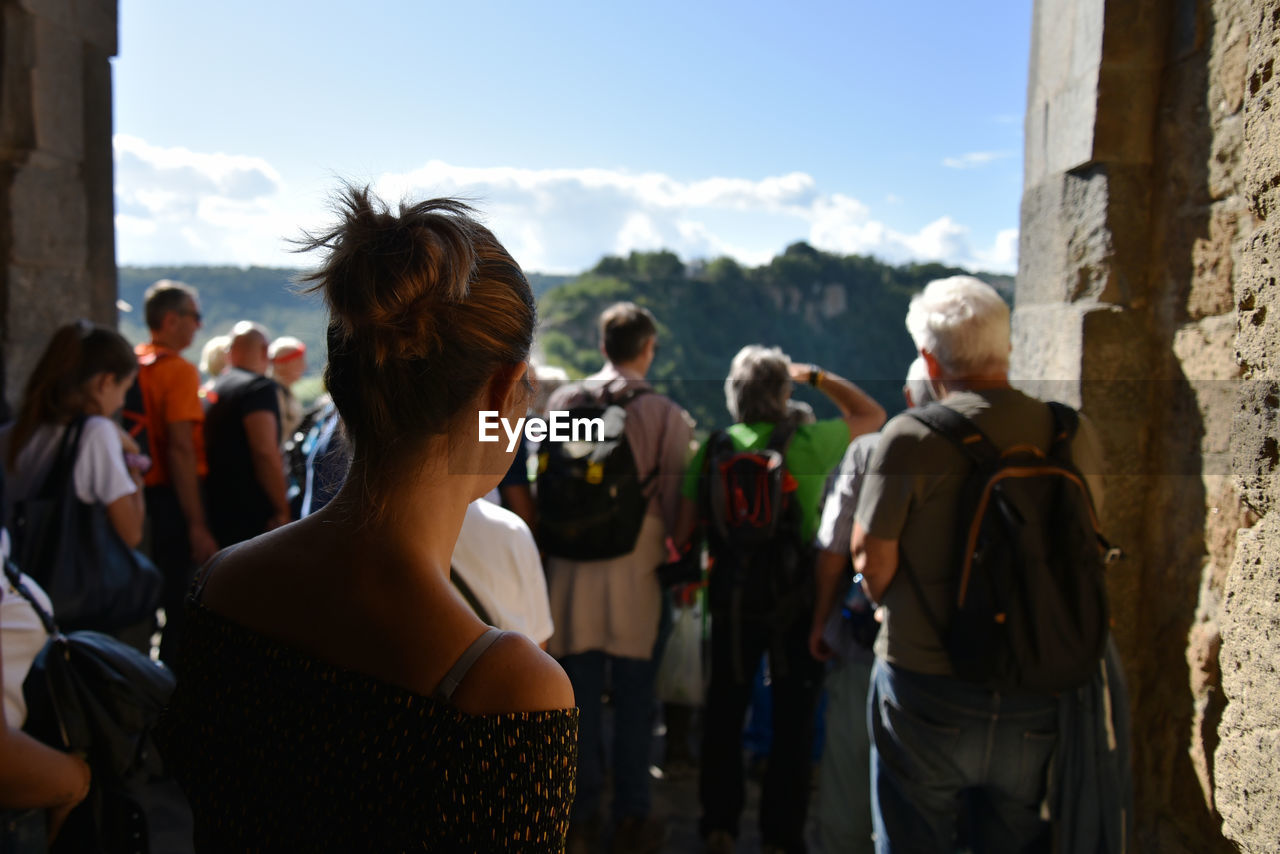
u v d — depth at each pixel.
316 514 0.83
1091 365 2.10
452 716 0.70
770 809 2.82
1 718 1.31
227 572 0.83
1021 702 1.75
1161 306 2.05
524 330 0.81
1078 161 2.16
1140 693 2.08
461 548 1.40
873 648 2.28
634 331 2.91
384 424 0.76
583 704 2.86
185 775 0.78
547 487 2.74
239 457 3.55
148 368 3.55
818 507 2.77
